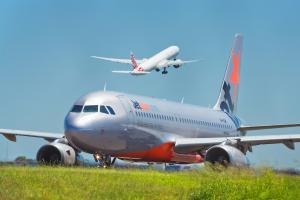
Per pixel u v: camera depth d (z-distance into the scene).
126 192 66.00
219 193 66.88
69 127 116.62
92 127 116.69
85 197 61.81
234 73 189.75
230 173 86.25
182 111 151.00
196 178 83.00
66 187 66.31
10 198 57.62
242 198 66.56
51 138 130.25
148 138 132.12
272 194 67.75
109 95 124.19
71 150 120.38
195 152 141.25
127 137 124.81
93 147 118.81
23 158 127.56
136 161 136.50
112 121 120.19
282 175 84.44
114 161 130.38
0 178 69.56
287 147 131.00
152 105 136.88
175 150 139.75
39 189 63.47
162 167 145.12
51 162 119.88
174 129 143.25
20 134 127.94
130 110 126.38
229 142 126.12
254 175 84.06
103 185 69.75
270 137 127.69
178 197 66.00
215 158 123.25
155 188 70.25
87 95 122.81
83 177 75.62
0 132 126.75
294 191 70.56
